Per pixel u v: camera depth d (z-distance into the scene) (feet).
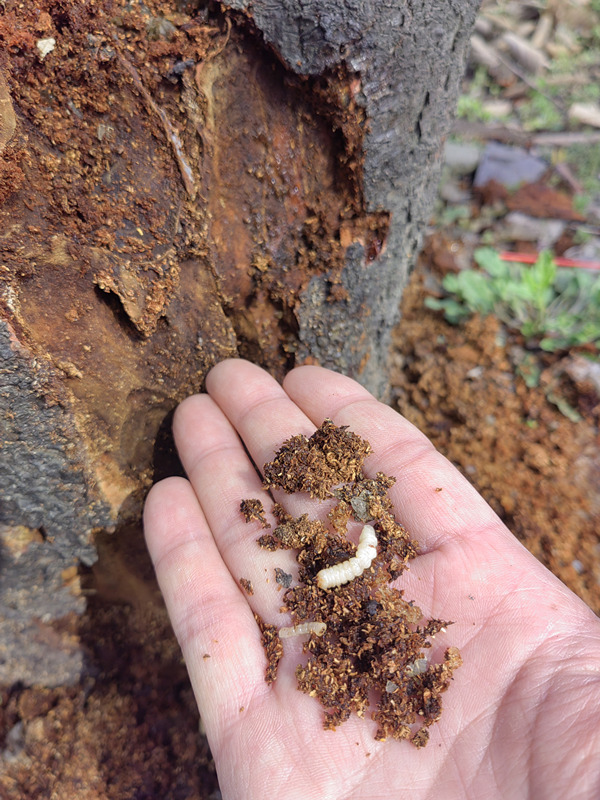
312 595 0.50
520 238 1.13
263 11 0.47
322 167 0.56
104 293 0.53
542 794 0.38
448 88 0.58
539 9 1.49
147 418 0.61
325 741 0.45
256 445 0.59
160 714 0.69
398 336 0.96
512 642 0.45
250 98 0.52
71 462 0.56
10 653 0.68
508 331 0.95
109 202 0.51
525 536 0.75
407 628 0.48
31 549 0.61
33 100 0.46
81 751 0.66
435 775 0.43
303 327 0.64
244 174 0.55
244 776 0.45
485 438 0.84
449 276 1.00
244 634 0.50
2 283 0.48
